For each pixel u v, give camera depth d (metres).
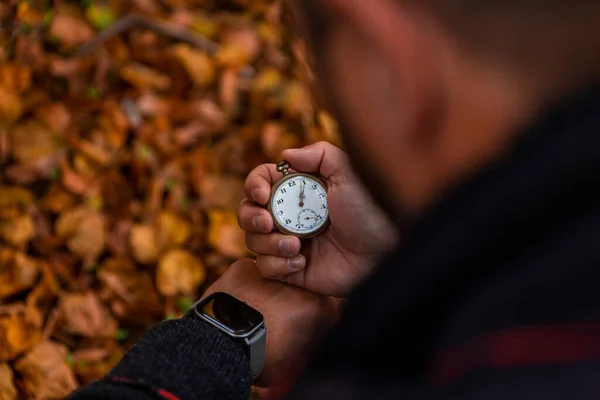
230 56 1.45
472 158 0.40
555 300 0.35
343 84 0.45
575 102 0.37
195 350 0.77
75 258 1.24
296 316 0.91
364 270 0.90
